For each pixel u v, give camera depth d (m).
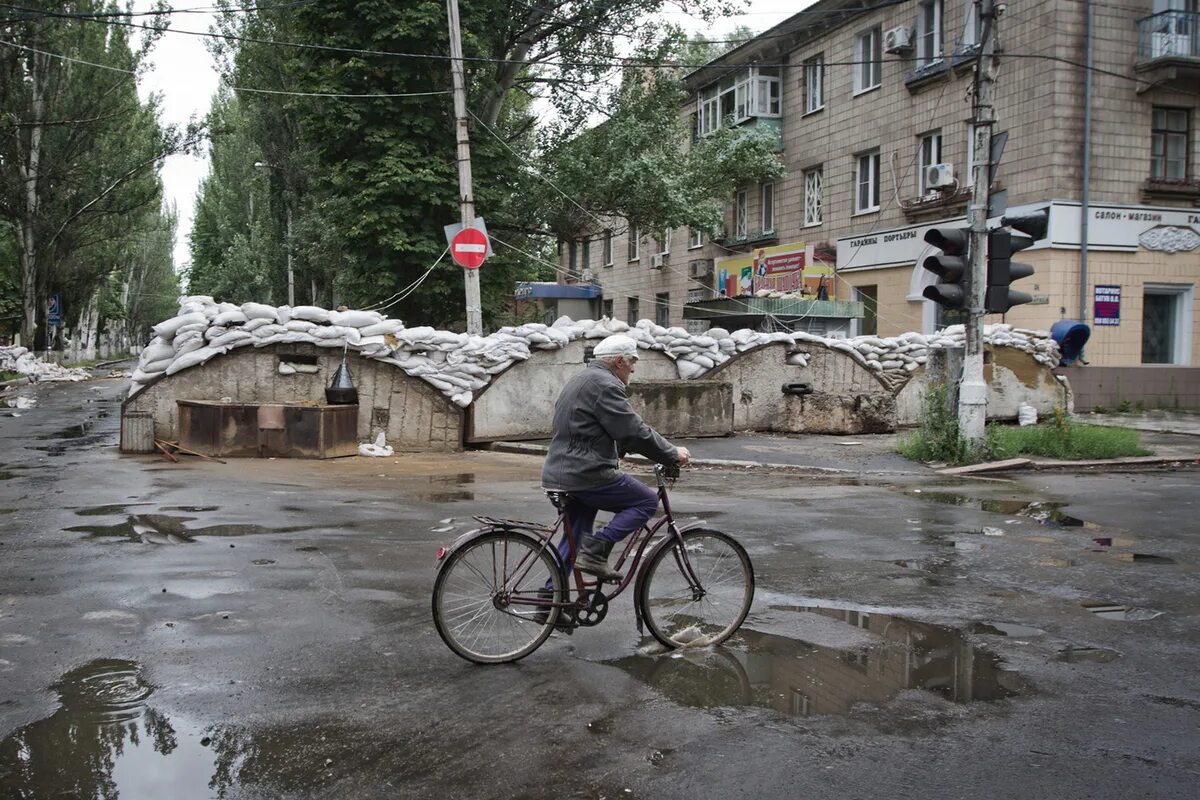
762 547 7.23
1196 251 21.14
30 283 35.56
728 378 16.34
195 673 4.30
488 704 3.99
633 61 24.14
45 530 7.34
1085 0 19.78
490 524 4.59
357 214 21.23
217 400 12.68
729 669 4.47
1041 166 20.12
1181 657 4.70
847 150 26.05
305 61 21.72
